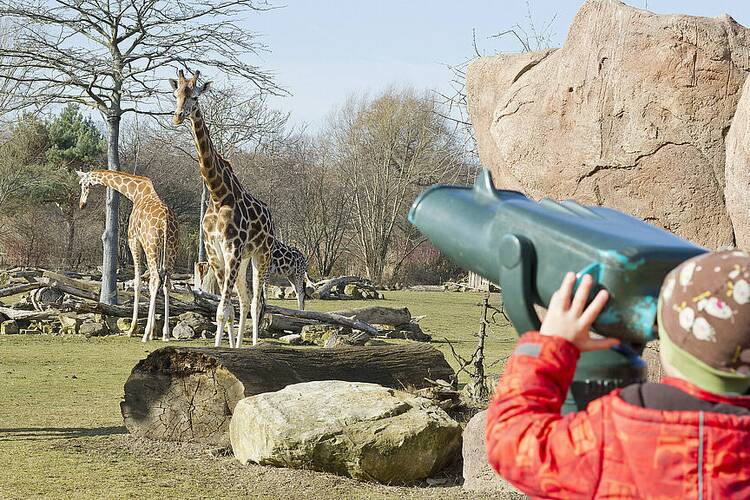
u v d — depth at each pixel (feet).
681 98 21.91
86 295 73.82
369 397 23.26
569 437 6.28
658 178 22.36
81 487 21.36
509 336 73.05
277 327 66.44
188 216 186.09
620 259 6.42
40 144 176.04
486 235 7.25
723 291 5.85
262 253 49.32
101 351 53.83
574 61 23.39
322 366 28.48
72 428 28.99
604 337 6.81
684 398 6.12
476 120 27.61
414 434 21.98
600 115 22.91
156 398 26.84
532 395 6.43
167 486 21.56
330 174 192.54
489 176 7.53
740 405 6.06
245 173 183.11
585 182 23.35
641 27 22.31
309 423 22.53
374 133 183.73
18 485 21.47
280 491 21.11
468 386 32.89
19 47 81.71
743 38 21.83
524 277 6.81
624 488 6.12
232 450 25.30
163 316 66.54
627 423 6.13
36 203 165.37
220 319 47.01
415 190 189.06
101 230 175.52
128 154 188.65
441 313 98.89
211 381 26.11
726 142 21.21
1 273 103.35
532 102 24.43
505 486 21.08
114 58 82.38
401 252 196.65
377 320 69.36
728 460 5.91
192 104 45.24
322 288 123.54
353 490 21.24
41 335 63.16
